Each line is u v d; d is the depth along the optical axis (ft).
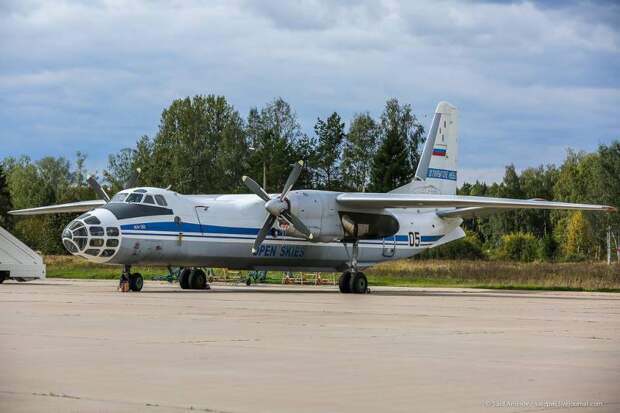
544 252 372.99
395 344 53.06
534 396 34.71
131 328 61.21
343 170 410.93
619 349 51.47
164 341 52.85
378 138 408.05
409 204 131.44
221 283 184.65
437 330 63.10
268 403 32.81
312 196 132.57
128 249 122.21
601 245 378.94
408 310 86.89
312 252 143.02
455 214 159.22
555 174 512.22
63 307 83.61
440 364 43.96
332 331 61.16
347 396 34.42
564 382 38.37
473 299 114.93
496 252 375.86
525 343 54.54
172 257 127.54
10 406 31.71
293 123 405.80
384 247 151.64
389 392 35.42
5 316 71.20
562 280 182.29
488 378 39.37
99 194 138.51
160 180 376.68
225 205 134.92
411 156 398.83
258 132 403.75
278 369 41.57
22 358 44.65
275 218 132.46
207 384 36.99
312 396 34.40
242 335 57.26
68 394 34.30
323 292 137.18
